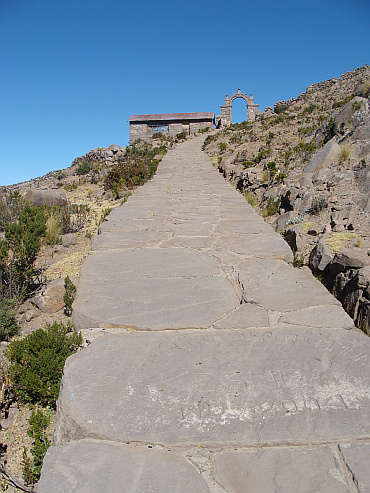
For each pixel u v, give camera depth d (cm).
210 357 354
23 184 2748
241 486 228
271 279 530
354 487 224
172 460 247
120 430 269
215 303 467
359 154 1056
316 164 1125
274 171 1320
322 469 238
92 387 311
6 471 298
